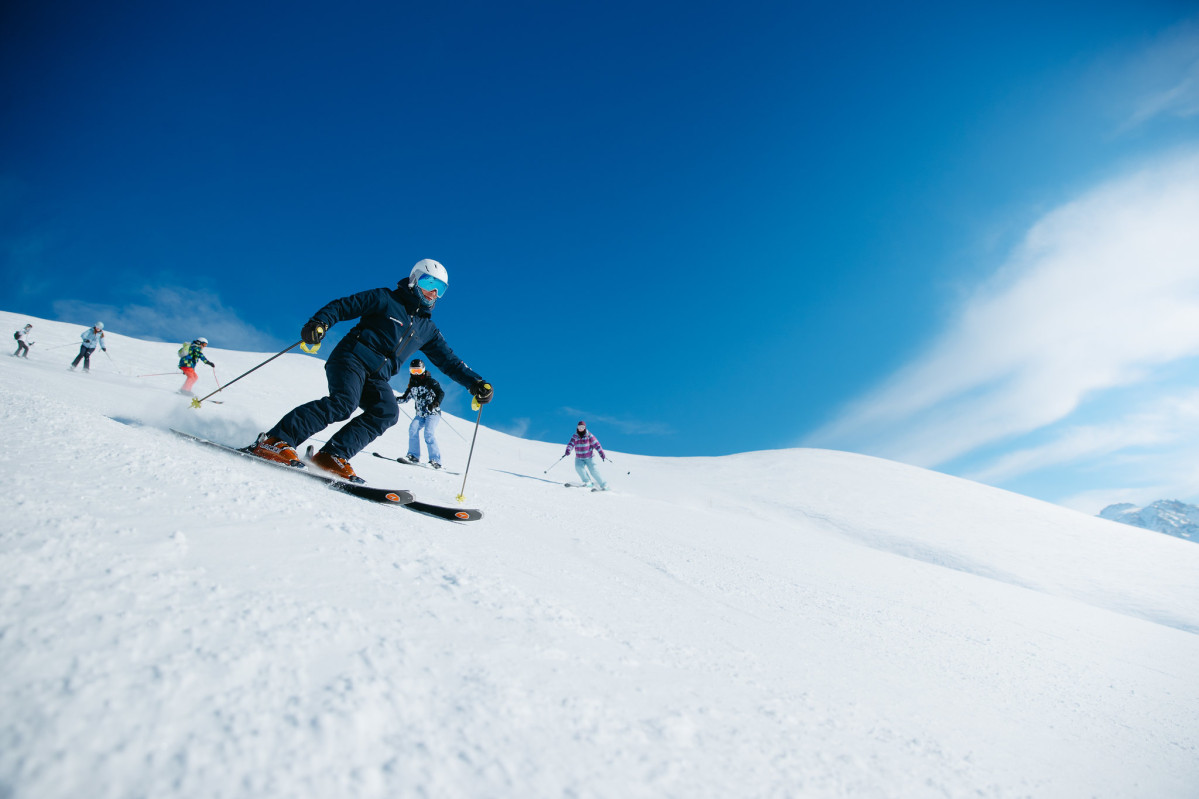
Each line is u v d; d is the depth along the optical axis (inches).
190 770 23.1
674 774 32.1
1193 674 140.5
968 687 78.0
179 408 171.8
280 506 64.8
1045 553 528.7
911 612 137.2
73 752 22.4
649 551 142.3
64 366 488.1
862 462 914.1
